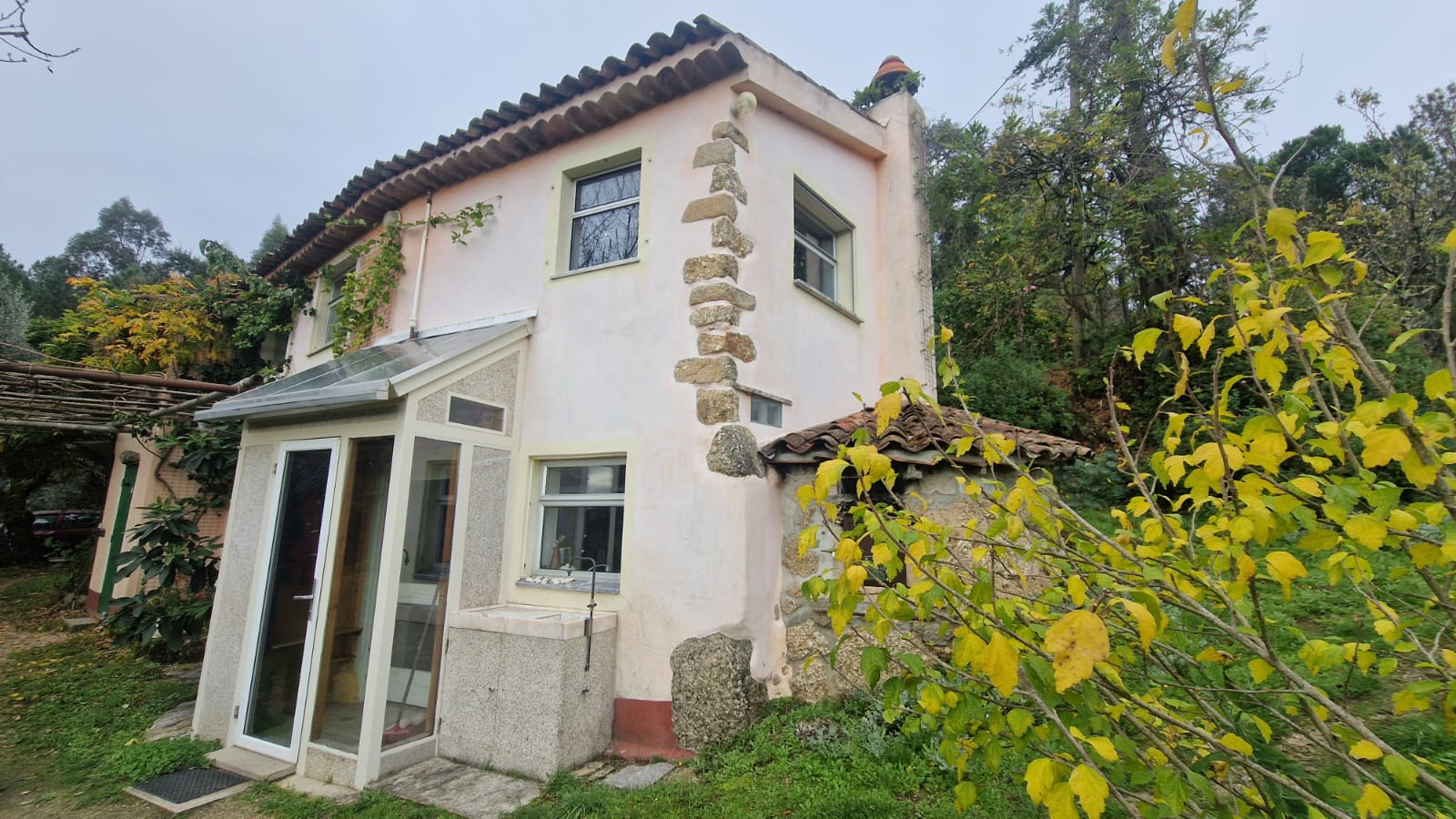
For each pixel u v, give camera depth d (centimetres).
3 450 1318
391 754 468
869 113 865
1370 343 699
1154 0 1078
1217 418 180
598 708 496
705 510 521
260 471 592
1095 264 1170
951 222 1199
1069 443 605
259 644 539
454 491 543
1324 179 1630
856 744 429
